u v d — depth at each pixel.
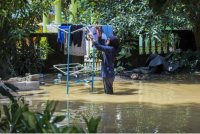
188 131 6.53
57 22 17.81
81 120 7.23
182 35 16.62
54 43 15.51
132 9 15.04
